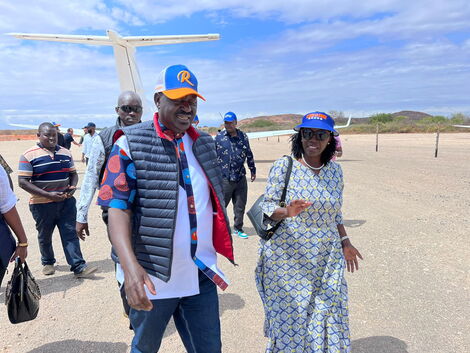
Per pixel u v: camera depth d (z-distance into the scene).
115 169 1.87
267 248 2.61
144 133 1.91
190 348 2.25
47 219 4.51
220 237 2.21
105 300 4.04
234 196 6.12
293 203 2.32
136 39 14.03
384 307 3.68
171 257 1.90
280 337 2.48
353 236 5.94
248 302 3.92
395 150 21.06
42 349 3.14
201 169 2.13
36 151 4.37
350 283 4.24
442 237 5.71
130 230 1.86
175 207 1.91
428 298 3.83
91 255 5.48
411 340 3.13
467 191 9.09
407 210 7.47
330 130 2.42
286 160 2.61
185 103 1.92
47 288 4.36
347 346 2.42
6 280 4.67
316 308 2.46
